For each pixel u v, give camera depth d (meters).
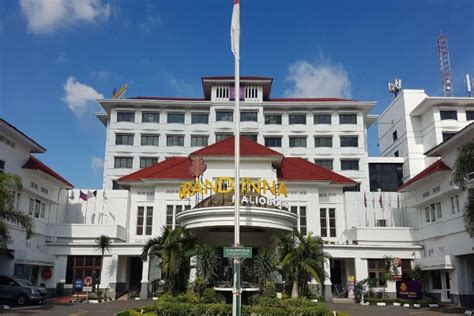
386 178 66.88
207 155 39.47
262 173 39.62
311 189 42.22
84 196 45.97
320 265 27.44
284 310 21.19
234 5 24.52
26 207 38.03
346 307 30.92
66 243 39.66
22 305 29.42
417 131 65.88
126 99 63.75
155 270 38.97
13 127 33.62
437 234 38.22
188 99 68.94
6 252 33.72
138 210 43.22
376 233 41.41
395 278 36.66
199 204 33.12
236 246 20.39
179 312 21.36
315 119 64.44
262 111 64.12
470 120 60.88
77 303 31.95
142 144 63.28
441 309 30.52
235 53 23.91
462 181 27.48
